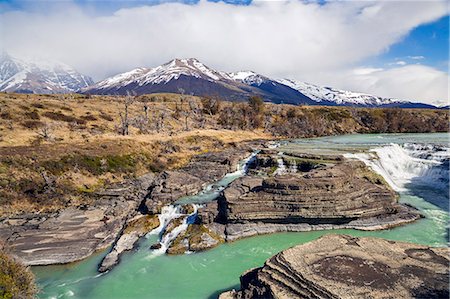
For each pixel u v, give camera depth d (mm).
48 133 72312
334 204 42781
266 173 65188
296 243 39844
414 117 154500
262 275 26906
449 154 69688
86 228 42531
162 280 33281
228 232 41938
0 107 81688
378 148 78812
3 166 51594
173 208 49000
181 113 132750
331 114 156375
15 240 39156
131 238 42031
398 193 57375
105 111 106688
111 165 63875
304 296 23797
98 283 33062
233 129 126188
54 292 31703
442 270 25688
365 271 25719
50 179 52781
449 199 54094
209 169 68062
